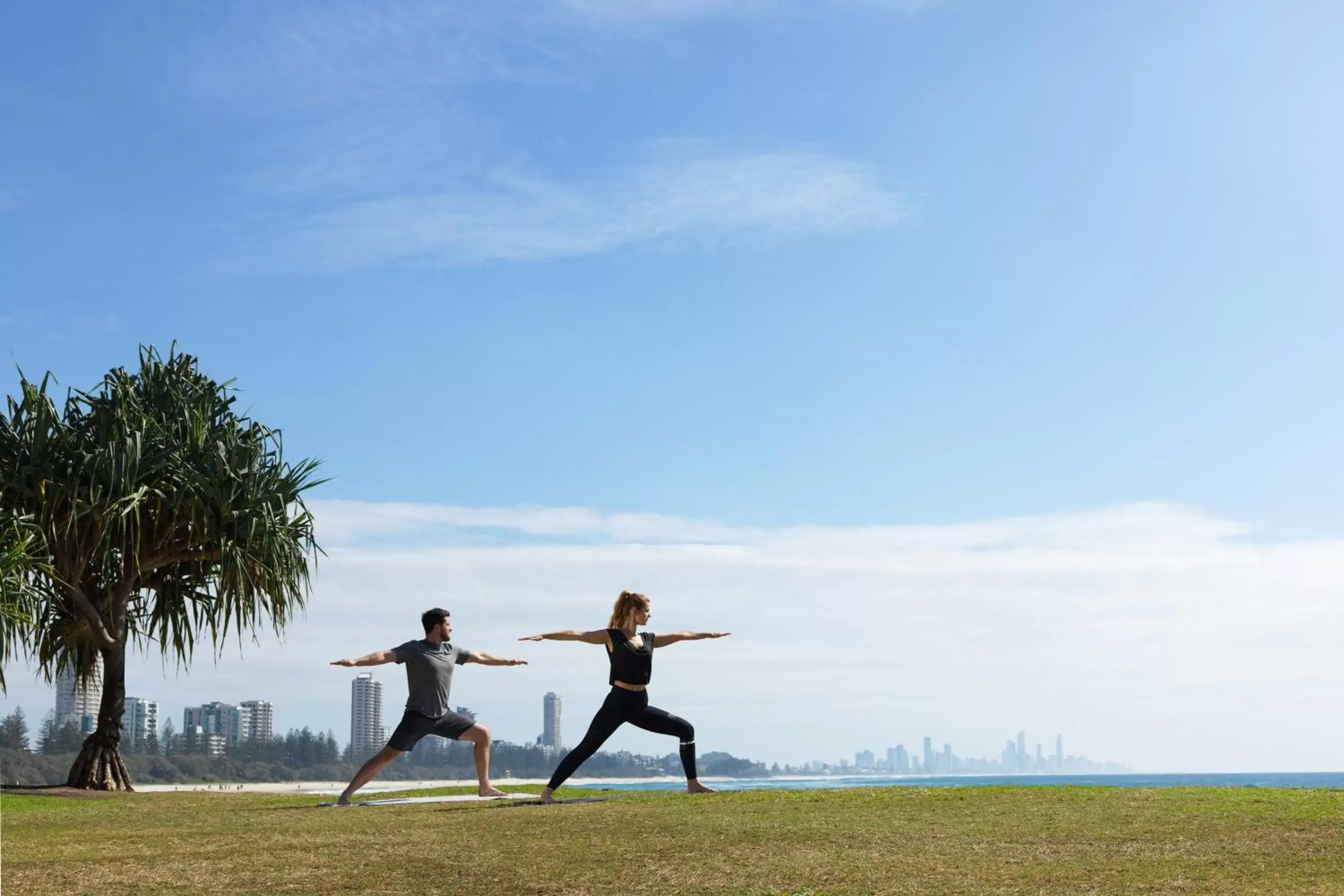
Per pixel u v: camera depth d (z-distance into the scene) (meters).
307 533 18.12
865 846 5.97
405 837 6.75
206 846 6.68
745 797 8.66
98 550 16.83
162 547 17.56
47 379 16.89
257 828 7.71
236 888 5.22
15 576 14.83
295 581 17.61
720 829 6.68
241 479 17.48
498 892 5.01
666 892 4.88
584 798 9.49
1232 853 5.52
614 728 9.31
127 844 7.03
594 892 4.93
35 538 16.06
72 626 17.11
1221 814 6.82
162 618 18.05
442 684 10.35
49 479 16.17
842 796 8.49
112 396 17.67
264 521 17.16
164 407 18.19
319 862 5.87
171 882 5.41
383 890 5.11
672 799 8.78
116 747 17.27
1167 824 6.48
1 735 69.06
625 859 5.74
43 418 16.44
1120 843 5.90
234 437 17.77
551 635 9.30
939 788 9.06
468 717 10.55
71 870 5.86
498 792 10.60
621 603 9.50
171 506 16.88
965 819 6.95
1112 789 8.70
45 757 69.88
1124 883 4.84
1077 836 6.14
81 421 17.41
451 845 6.35
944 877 5.06
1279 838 5.92
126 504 16.25
